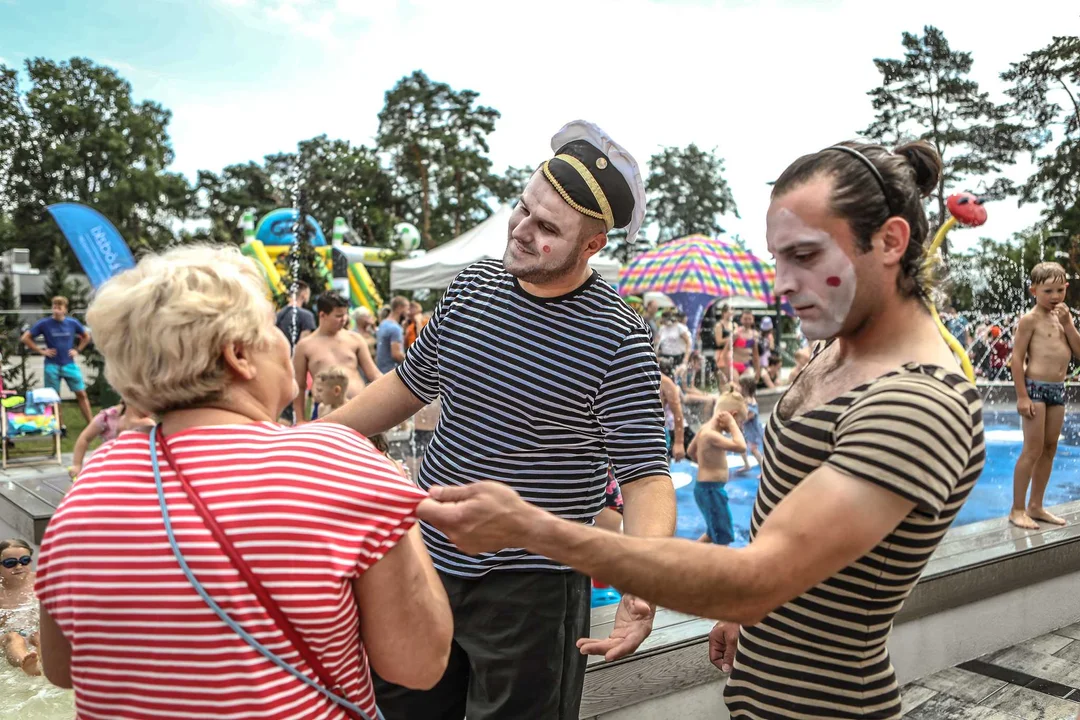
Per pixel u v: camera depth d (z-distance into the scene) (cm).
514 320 197
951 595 356
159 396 116
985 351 1354
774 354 1608
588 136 196
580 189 187
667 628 291
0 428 815
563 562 108
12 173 5347
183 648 104
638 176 199
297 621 105
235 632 104
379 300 2361
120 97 5481
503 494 111
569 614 199
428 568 121
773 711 134
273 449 111
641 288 1442
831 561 108
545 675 195
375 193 4816
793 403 138
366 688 119
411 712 205
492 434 197
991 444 974
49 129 5353
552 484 196
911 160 136
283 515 105
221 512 105
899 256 123
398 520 112
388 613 115
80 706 112
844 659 129
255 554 104
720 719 294
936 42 3794
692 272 1391
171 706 106
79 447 640
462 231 4847
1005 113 3722
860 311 125
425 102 4741
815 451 124
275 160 5650
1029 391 451
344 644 112
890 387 114
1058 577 407
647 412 192
